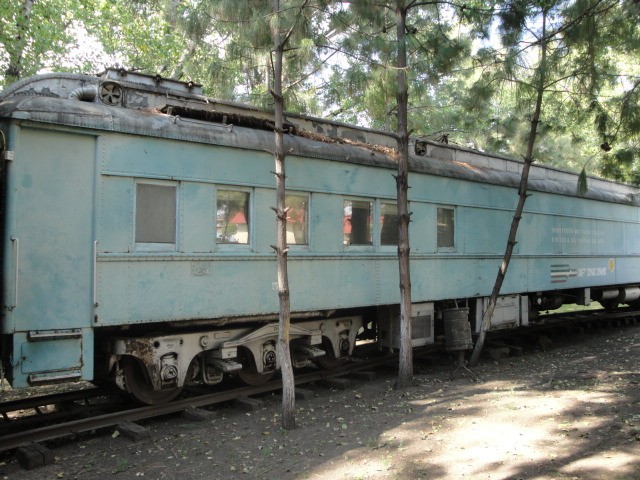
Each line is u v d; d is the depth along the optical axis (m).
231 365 6.78
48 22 13.05
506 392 7.24
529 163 9.26
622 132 8.94
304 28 6.27
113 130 5.77
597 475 4.48
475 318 10.35
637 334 13.34
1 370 5.32
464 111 11.86
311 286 7.50
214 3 6.36
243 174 6.83
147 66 15.41
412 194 8.92
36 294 5.32
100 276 5.68
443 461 4.89
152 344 6.25
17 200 5.26
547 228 11.98
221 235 6.66
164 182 6.18
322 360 8.38
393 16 8.16
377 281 8.38
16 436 5.25
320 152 7.61
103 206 5.72
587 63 8.59
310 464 4.99
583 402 6.57
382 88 7.21
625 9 7.80
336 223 7.86
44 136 5.45
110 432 5.93
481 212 10.28
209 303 6.48
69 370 5.46
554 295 13.05
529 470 4.60
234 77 7.21
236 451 5.37
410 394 7.36
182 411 6.55
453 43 8.20
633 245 15.22
